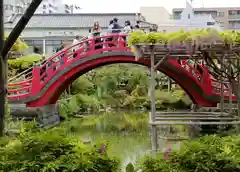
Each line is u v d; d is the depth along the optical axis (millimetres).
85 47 16219
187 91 16172
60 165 3945
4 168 3943
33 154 4207
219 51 10430
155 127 10461
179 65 15422
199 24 13539
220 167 4012
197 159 4109
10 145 4379
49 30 27938
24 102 16453
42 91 16375
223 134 10102
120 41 15867
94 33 16969
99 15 29562
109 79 26016
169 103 22344
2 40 4797
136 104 25344
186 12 18422
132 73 26531
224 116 12656
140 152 10125
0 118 4918
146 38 10242
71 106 21047
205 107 15875
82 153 4297
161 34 10258
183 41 9930
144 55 12078
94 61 16125
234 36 9688
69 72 16344
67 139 4516
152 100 10758
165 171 4086
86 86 24812
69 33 27875
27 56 19875
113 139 12977
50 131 4707
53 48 27953
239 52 10578
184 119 11953
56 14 29609
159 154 4688
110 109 25391
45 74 16609
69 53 16516
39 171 3922
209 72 14852
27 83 16906
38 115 16203
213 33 9727
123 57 15867
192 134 13188
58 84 16438
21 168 3904
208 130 11891
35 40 27906
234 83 11258
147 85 26125
